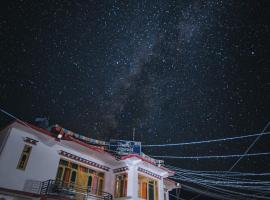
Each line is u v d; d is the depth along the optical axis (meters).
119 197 17.53
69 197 14.62
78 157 17.36
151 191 18.75
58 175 15.71
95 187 17.66
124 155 18.73
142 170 18.77
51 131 17.12
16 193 12.70
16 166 13.80
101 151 17.80
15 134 14.50
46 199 13.26
